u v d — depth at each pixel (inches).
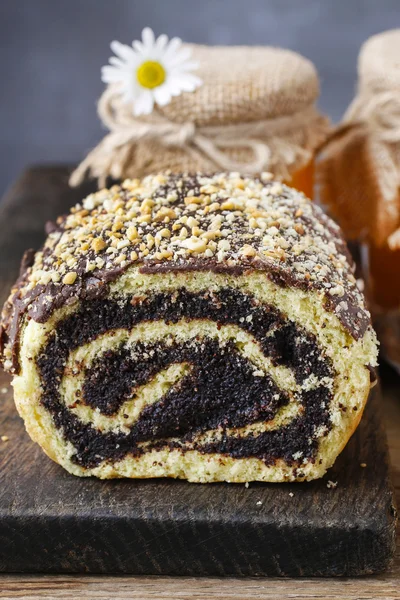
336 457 17.4
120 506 16.8
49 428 17.3
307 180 23.0
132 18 31.9
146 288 16.8
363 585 16.5
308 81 22.2
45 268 17.3
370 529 16.4
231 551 16.6
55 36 32.1
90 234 17.6
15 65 32.4
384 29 31.0
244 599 16.3
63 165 29.5
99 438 17.3
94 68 32.4
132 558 16.7
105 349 17.1
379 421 18.3
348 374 16.8
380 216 22.0
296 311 16.7
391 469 18.3
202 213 17.7
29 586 16.6
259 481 17.3
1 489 17.1
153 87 21.1
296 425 17.1
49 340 17.0
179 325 17.0
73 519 16.6
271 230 17.3
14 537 16.7
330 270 17.1
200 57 22.5
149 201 18.1
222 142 21.5
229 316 16.9
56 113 33.0
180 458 17.3
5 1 31.7
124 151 22.1
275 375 17.0
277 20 31.5
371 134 22.0
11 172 33.7
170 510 16.7
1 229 25.4
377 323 22.2
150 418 17.3
